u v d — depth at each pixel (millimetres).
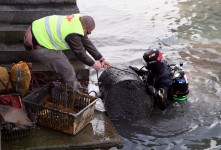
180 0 13719
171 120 6312
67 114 5395
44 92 6109
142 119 6363
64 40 5723
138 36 10141
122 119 6324
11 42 6957
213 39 10008
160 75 6305
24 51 6855
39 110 5602
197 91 7164
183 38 10062
